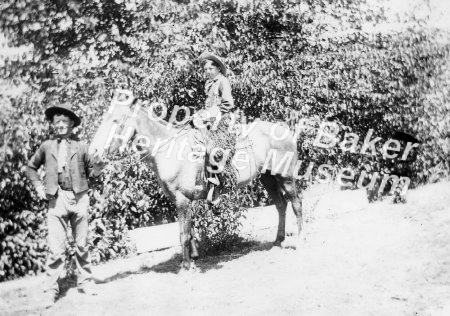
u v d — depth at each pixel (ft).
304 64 30.07
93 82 23.81
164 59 25.72
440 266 17.56
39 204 21.72
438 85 33.73
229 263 21.30
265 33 30.12
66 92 23.48
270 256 21.66
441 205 26.61
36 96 22.43
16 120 20.90
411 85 32.86
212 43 26.84
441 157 34.45
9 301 17.30
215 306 15.83
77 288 18.16
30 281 20.26
